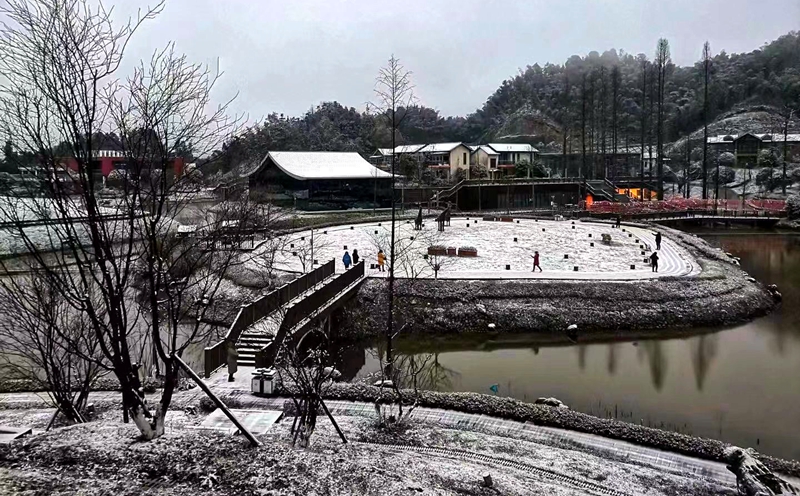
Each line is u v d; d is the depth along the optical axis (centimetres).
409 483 920
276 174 6391
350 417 1475
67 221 854
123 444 909
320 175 6322
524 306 2877
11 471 793
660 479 1198
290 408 1500
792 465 1303
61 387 1277
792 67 12888
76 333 1269
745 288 3256
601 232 5028
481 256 3881
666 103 12312
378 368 2348
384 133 8431
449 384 2105
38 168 912
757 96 12231
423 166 7919
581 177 8506
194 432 1041
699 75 13675
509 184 7075
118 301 897
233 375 1762
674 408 1853
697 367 2280
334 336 2664
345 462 956
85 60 822
